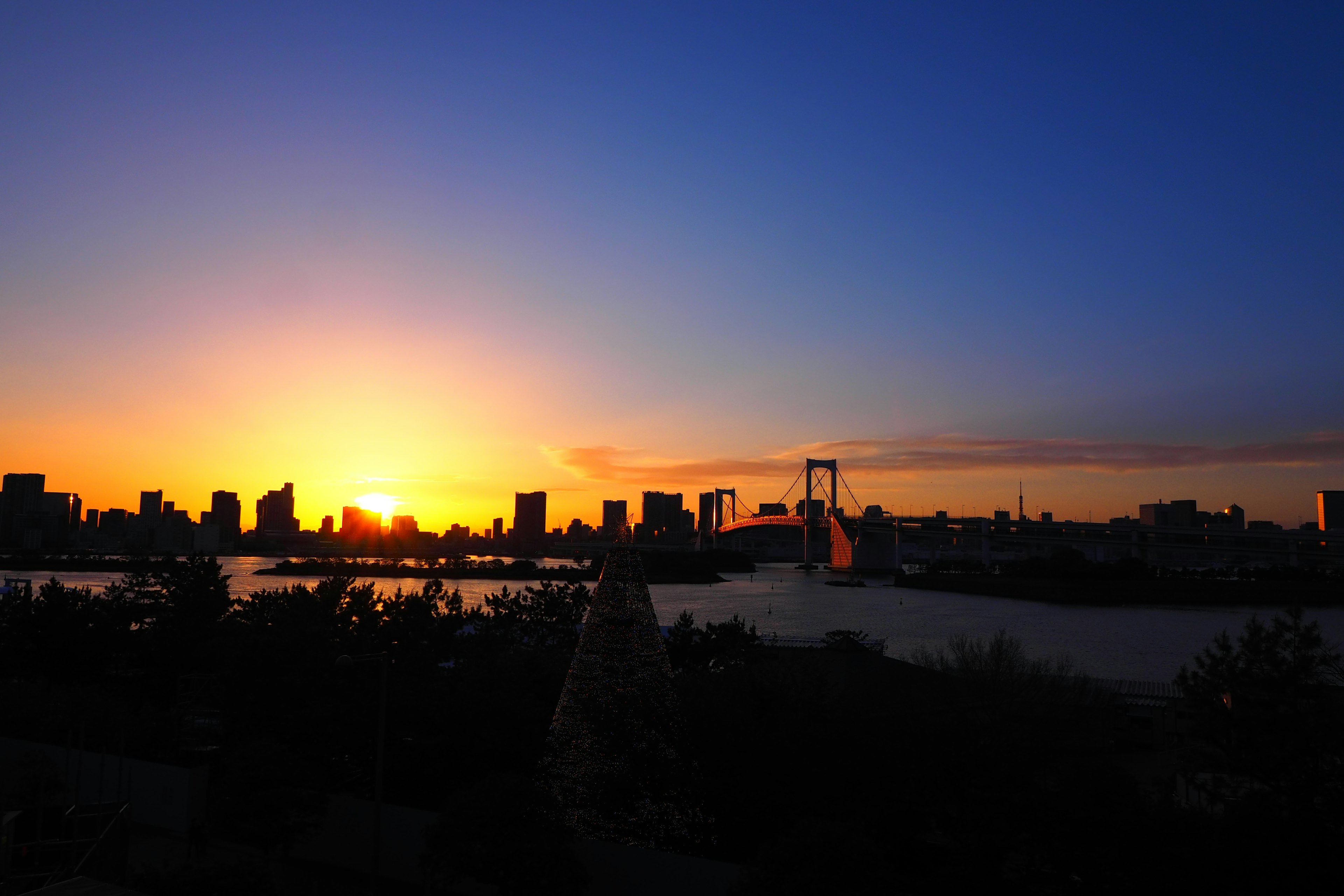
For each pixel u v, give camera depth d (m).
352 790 39.34
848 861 22.72
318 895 29.48
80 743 33.12
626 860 27.48
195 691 54.25
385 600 61.34
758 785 31.31
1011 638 86.75
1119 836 25.02
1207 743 28.44
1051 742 42.84
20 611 59.56
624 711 29.44
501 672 43.41
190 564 63.12
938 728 36.41
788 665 42.03
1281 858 22.72
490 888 29.38
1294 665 27.19
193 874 24.44
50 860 28.33
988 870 26.38
